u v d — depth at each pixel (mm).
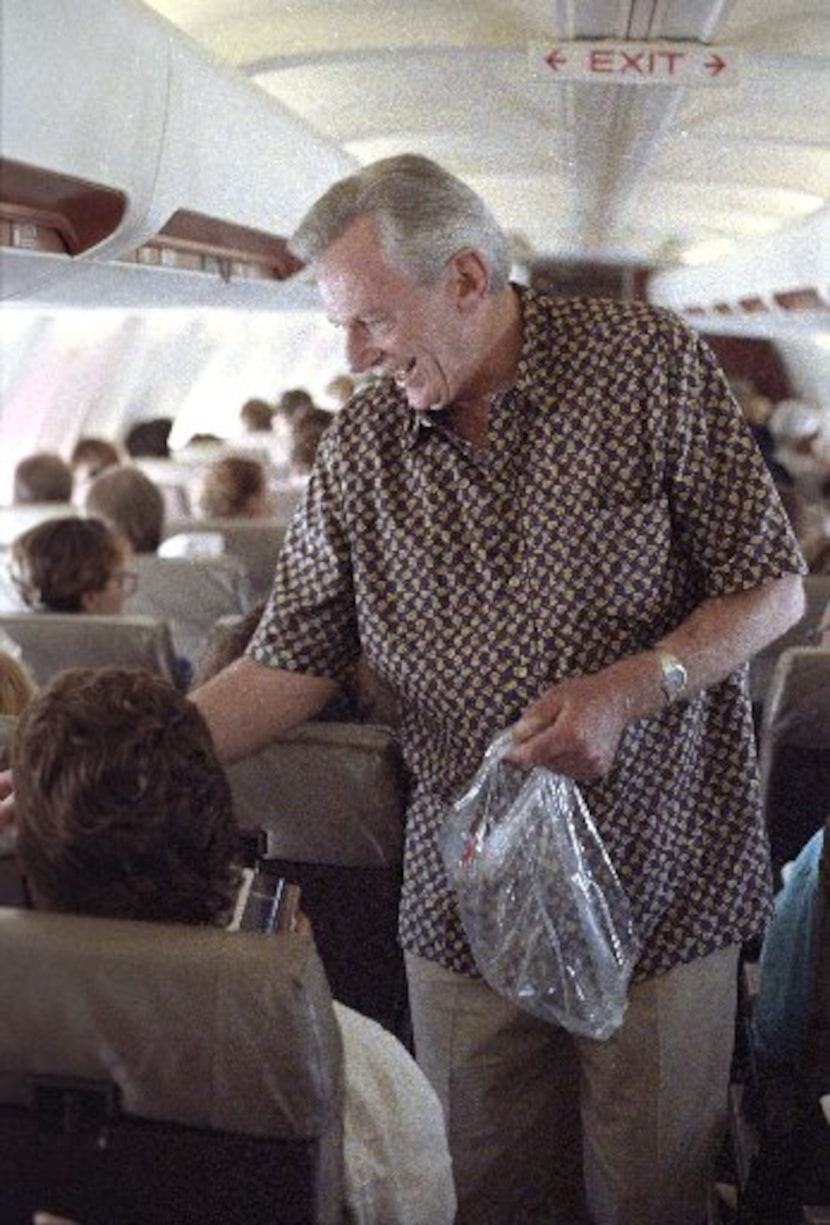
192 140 4066
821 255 7773
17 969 1555
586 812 2219
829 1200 2619
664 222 12828
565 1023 2324
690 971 2365
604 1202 2480
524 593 2154
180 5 4883
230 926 1793
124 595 4285
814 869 2740
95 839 1590
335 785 2863
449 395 2057
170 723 1629
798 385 19891
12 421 10039
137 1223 1658
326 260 1976
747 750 2348
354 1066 1810
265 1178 1619
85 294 5328
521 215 12406
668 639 2119
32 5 2613
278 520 6492
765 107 6809
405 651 2236
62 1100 1609
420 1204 1843
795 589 2211
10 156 2729
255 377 16812
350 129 7777
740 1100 3066
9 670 2625
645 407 2094
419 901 2449
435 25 5242
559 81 5156
